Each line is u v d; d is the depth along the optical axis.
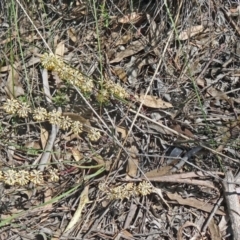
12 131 0.43
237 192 0.40
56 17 0.48
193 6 0.45
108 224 0.40
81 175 0.41
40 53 0.46
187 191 0.41
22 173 0.35
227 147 0.41
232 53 0.45
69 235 0.40
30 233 0.40
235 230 0.39
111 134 0.39
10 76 0.45
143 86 0.44
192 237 0.40
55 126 0.42
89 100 0.43
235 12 0.46
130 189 0.37
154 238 0.40
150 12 0.46
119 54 0.46
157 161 0.42
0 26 0.47
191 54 0.45
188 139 0.40
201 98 0.43
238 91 0.44
